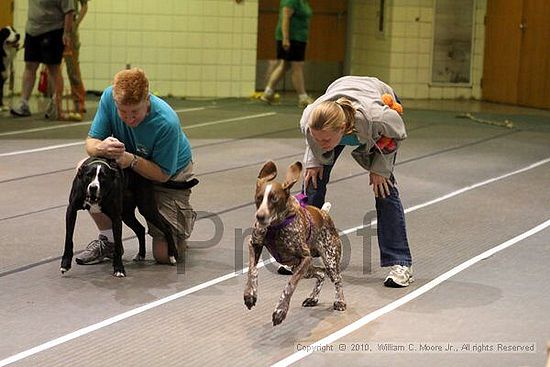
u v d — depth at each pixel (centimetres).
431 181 1271
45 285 776
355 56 2377
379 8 2275
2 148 1398
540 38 2139
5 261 838
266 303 746
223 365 616
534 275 841
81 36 2066
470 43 2289
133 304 736
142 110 769
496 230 1008
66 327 681
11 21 1989
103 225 842
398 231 800
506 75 2239
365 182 1245
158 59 2119
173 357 629
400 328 695
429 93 2286
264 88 2369
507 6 2220
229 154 1418
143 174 807
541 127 1836
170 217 844
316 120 693
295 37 1977
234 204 1088
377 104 745
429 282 813
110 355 629
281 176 1255
